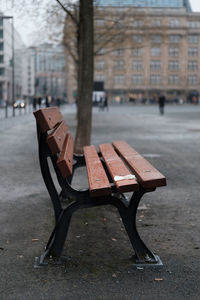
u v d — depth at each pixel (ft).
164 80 379.96
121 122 84.94
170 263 11.28
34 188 20.85
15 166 27.71
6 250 12.18
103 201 11.28
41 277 10.32
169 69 380.58
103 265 11.09
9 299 9.14
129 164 13.14
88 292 9.50
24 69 496.23
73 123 77.46
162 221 15.35
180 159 31.30
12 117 104.27
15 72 382.83
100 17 60.85
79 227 14.40
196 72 385.09
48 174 11.84
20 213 16.22
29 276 10.37
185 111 158.40
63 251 12.10
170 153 34.96
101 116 115.34
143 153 34.81
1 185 21.56
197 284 9.93
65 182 11.28
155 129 64.23
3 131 58.23
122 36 65.00
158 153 34.88
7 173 25.05
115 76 372.17
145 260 11.19
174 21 368.89
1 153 34.37
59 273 10.56
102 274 10.50
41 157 11.67
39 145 11.58
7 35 337.72
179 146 40.65
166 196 19.35
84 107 29.94
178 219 15.61
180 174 24.93
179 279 10.21
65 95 337.52
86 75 29.58
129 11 60.90
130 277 10.33
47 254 11.38
